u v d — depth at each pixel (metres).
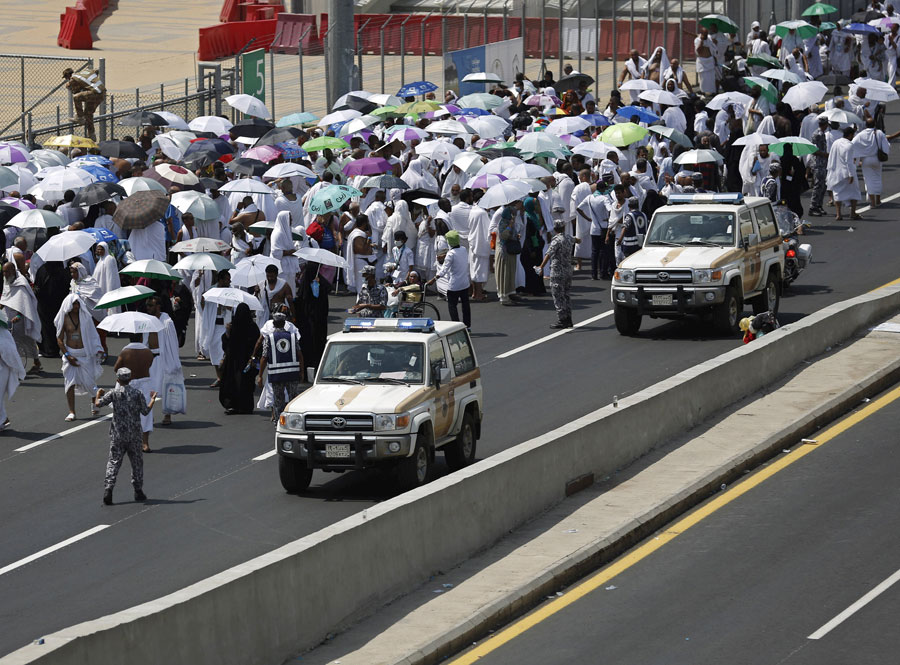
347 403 63.53
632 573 54.47
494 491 58.44
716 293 91.88
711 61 167.25
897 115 176.75
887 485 63.31
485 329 99.75
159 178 107.44
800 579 51.97
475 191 109.94
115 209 99.69
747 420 75.06
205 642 41.56
